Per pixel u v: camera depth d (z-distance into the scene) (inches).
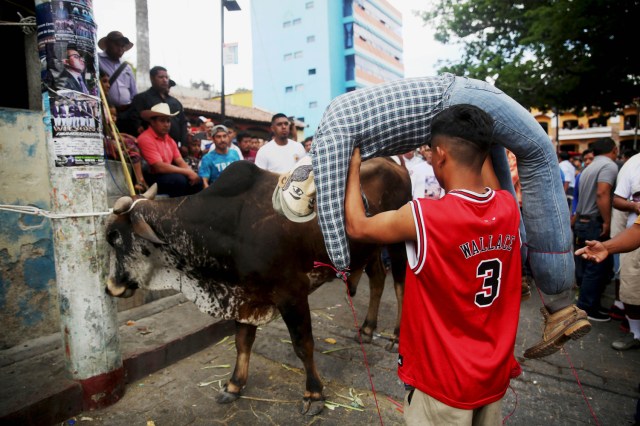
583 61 422.0
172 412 108.7
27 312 134.1
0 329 128.6
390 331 157.9
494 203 58.0
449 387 56.7
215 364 133.2
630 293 136.5
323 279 118.3
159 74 205.0
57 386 104.5
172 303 165.3
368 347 144.9
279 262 104.9
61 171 100.7
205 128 330.6
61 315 106.7
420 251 55.2
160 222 107.0
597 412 106.9
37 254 135.7
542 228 72.6
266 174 113.0
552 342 71.3
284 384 122.6
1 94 162.7
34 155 134.2
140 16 397.7
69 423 102.6
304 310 109.0
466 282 55.7
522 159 71.6
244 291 109.0
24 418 96.0
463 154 57.1
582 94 456.4
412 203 57.2
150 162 176.1
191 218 106.6
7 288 129.7
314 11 1387.8
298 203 81.3
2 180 127.9
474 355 56.9
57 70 97.7
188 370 129.3
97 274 106.0
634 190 153.7
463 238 54.7
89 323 105.5
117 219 108.3
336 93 1441.9
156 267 113.6
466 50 583.2
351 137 65.6
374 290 152.8
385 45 1708.9
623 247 80.0
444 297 56.5
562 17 397.1
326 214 65.4
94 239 105.2
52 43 97.0
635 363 133.2
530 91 481.7
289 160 202.1
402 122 67.4
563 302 74.7
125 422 104.2
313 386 111.2
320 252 109.2
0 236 127.6
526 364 132.0
